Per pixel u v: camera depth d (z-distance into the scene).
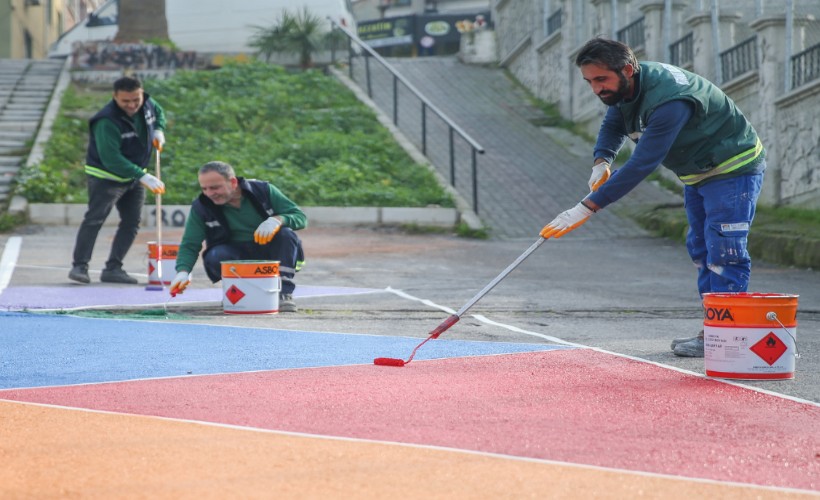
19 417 7.11
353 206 28.67
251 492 5.28
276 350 10.45
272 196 14.21
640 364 9.64
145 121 17.02
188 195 28.33
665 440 6.59
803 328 12.95
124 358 9.84
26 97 37.19
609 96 9.33
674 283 18.70
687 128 9.45
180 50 41.97
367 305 15.02
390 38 62.62
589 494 5.34
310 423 6.95
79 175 30.00
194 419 7.08
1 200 28.16
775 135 26.34
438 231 27.44
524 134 37.66
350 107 37.38
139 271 19.73
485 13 61.53
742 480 5.70
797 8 26.11
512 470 5.79
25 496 5.18
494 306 15.09
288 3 44.56
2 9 53.75
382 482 5.49
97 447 6.24
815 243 21.03
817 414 7.45
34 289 16.16
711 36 29.23
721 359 8.85
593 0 36.88
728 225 9.70
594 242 25.73
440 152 34.25
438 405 7.58
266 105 36.41
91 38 47.69
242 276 13.53
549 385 8.45
